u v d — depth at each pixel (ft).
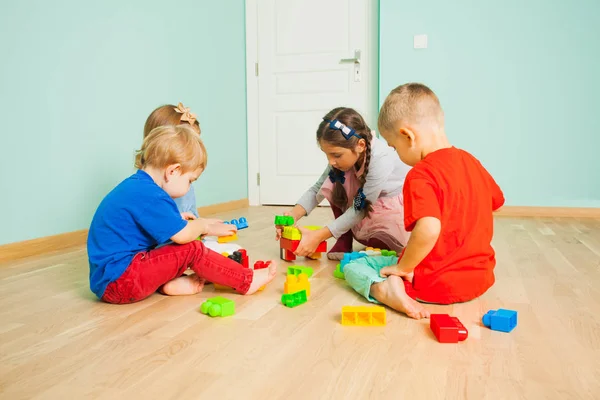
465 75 11.71
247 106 13.46
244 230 8.84
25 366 3.27
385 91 12.14
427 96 4.46
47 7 7.18
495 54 11.53
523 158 11.64
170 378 3.07
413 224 4.16
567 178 11.47
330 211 11.64
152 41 9.45
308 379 3.04
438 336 3.64
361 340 3.66
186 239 4.63
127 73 8.80
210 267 4.68
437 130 4.49
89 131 8.01
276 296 4.80
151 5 9.39
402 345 3.56
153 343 3.64
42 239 7.17
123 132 8.75
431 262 4.40
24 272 5.96
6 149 6.68
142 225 4.55
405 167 6.21
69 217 7.70
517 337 3.70
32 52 6.98
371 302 4.60
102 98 8.25
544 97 11.41
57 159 7.45
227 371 3.16
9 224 6.75
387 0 11.90
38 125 7.11
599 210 11.30
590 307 4.42
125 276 4.44
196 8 10.91
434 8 11.70
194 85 10.91
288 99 13.16
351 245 6.71
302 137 13.17
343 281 5.35
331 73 12.82
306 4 12.82
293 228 5.99
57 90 7.39
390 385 2.95
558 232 8.82
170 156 4.70
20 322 4.14
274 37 13.10
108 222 4.57
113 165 8.55
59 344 3.64
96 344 3.64
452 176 4.29
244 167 13.44
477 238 4.40
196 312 4.35
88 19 7.91
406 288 4.54
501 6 11.39
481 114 11.73
